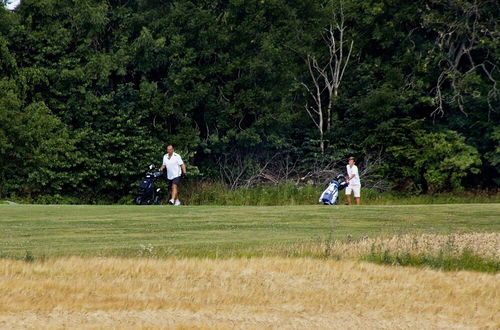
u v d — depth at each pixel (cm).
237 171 11981
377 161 12362
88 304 3394
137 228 5538
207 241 4944
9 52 10700
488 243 4956
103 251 4466
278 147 12112
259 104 11750
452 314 3512
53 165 10600
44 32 10894
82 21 10975
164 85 11406
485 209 7275
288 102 12362
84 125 11088
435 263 4450
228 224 5862
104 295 3534
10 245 4650
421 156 12300
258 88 11725
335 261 4344
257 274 4003
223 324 3200
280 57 11994
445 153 12319
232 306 3447
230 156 12231
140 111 11188
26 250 4453
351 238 5109
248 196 10956
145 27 11112
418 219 6378
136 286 3694
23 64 11025
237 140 11825
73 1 10988
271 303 3525
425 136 12369
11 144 10338
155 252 4450
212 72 11606
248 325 3209
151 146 11194
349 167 9169
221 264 4144
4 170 10656
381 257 4538
